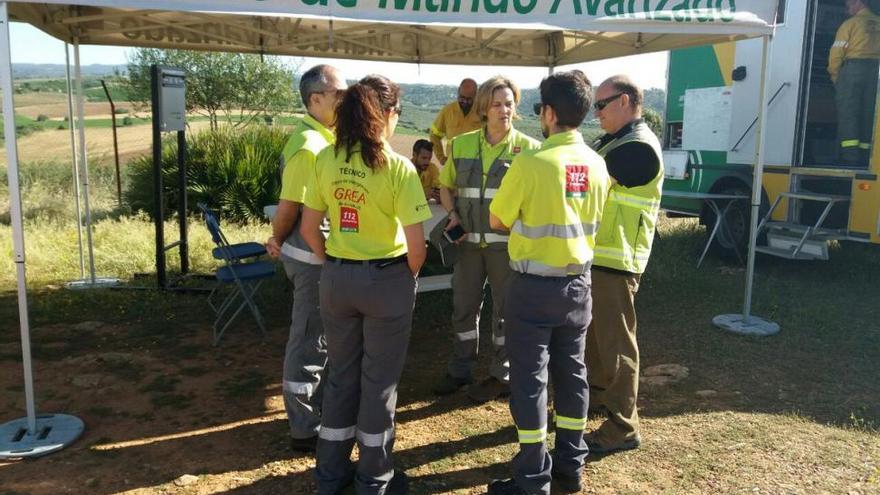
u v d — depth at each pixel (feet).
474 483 11.36
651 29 15.20
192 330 19.54
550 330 10.30
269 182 38.45
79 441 12.70
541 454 10.36
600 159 10.43
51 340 18.51
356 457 12.12
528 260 10.03
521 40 27.66
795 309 21.25
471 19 13.43
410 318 10.19
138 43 23.44
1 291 23.38
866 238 23.61
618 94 11.19
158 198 23.07
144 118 64.95
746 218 27.58
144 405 14.40
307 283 11.80
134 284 24.39
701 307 21.70
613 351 11.88
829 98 28.17
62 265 26.86
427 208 9.78
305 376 12.14
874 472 11.64
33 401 12.61
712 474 11.57
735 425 13.42
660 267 27.07
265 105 63.36
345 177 9.72
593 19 14.44
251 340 18.75
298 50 25.64
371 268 9.77
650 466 11.84
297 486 11.18
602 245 11.43
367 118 9.59
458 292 14.53
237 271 18.29
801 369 16.46
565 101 9.95
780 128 26.30
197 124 55.26
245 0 12.09
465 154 13.80
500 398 14.78
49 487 11.06
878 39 24.49
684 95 31.27
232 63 61.62
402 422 13.67
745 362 16.92
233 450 12.43
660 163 11.23
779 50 26.13
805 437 12.92
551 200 9.76
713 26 16.19
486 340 18.97
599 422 13.38
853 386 15.42
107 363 16.80
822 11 27.45
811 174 25.00
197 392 15.14
